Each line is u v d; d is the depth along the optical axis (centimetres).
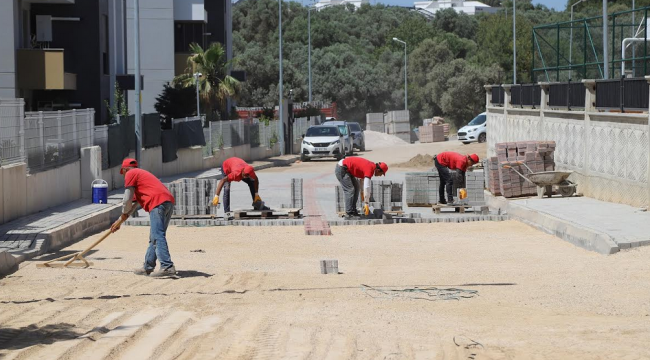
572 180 2542
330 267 1430
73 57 3934
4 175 1859
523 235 1955
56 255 1616
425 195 2491
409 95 10088
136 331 914
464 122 9231
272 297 1170
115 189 2925
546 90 2819
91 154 2486
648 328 961
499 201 2441
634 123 2108
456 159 2316
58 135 2284
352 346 856
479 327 971
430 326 974
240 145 4962
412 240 1889
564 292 1220
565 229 1855
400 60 10700
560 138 2655
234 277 1360
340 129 5584
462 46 11706
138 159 3112
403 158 5188
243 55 9362
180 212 2220
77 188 2464
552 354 823
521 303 1138
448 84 9281
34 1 3769
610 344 872
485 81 8956
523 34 9231
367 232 2028
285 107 5878
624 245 1628
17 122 1972
